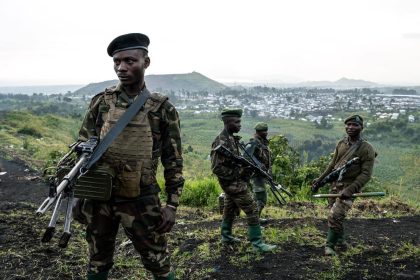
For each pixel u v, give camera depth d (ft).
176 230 20.11
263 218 22.70
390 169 242.58
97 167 8.23
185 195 29.37
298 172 32.96
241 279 13.60
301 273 14.01
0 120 144.97
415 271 14.12
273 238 17.87
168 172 8.87
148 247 8.80
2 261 14.11
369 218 22.61
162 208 8.83
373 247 16.79
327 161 33.83
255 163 17.44
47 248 15.43
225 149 15.57
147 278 13.50
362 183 15.38
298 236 18.26
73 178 7.93
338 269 14.25
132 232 8.66
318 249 16.49
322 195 15.93
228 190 15.92
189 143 380.58
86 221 8.87
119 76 8.49
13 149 77.82
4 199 30.09
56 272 13.48
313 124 568.00
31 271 13.46
